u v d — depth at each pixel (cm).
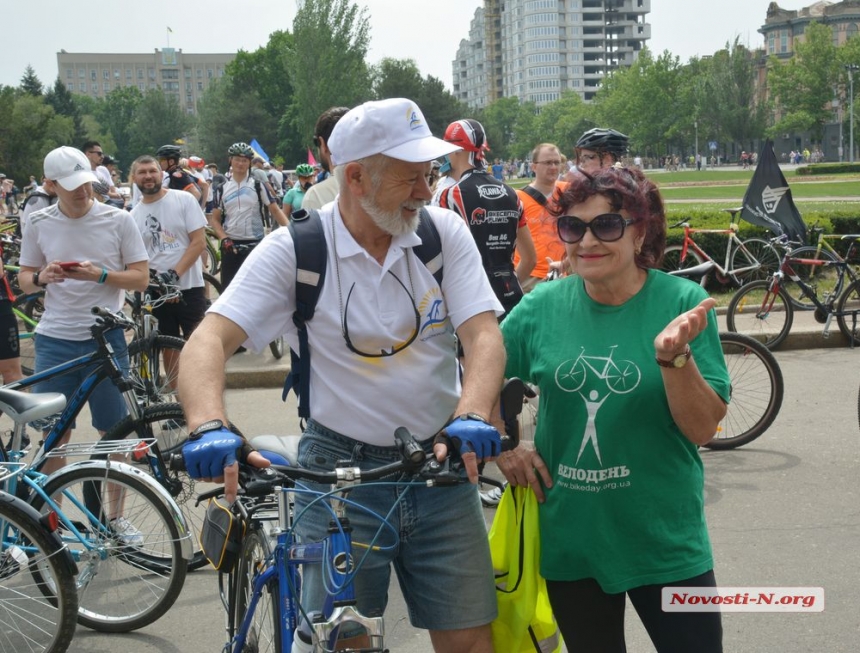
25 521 380
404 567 277
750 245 1164
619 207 254
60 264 518
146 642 414
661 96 10312
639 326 261
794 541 486
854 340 968
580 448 261
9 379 677
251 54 10856
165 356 649
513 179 10094
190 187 1298
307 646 237
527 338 279
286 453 289
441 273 266
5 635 396
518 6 19212
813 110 9650
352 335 259
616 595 269
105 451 421
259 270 258
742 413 641
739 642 387
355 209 258
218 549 263
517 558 275
